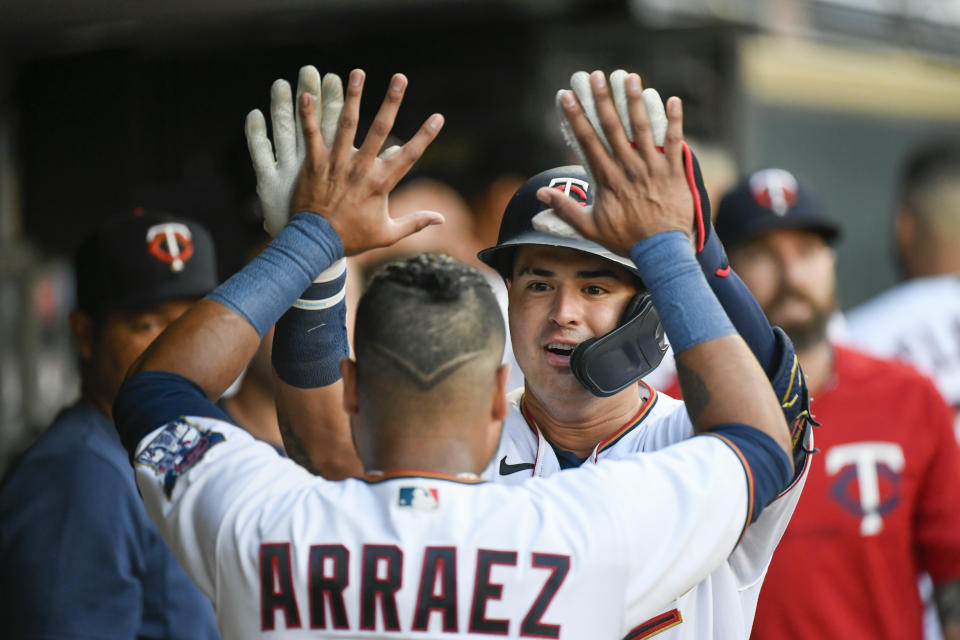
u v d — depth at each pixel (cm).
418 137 683
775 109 2522
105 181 2198
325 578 608
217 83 2197
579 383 779
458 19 2077
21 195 2220
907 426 1252
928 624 1330
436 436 643
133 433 662
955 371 1570
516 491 632
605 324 762
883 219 2745
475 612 599
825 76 2592
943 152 1712
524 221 771
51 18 1875
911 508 1248
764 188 1319
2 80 2166
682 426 783
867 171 2705
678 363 648
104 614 945
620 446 798
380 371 641
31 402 2100
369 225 688
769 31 2170
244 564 621
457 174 1958
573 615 600
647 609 618
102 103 2197
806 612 1198
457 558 605
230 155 1628
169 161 2194
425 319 638
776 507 738
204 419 657
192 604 1005
